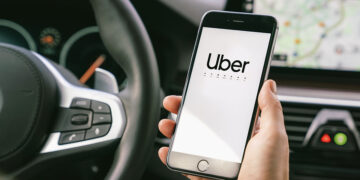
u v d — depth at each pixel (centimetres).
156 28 128
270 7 133
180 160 77
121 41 85
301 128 122
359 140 120
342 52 129
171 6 126
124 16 85
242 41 79
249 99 77
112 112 82
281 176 67
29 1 131
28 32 135
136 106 81
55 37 134
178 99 84
